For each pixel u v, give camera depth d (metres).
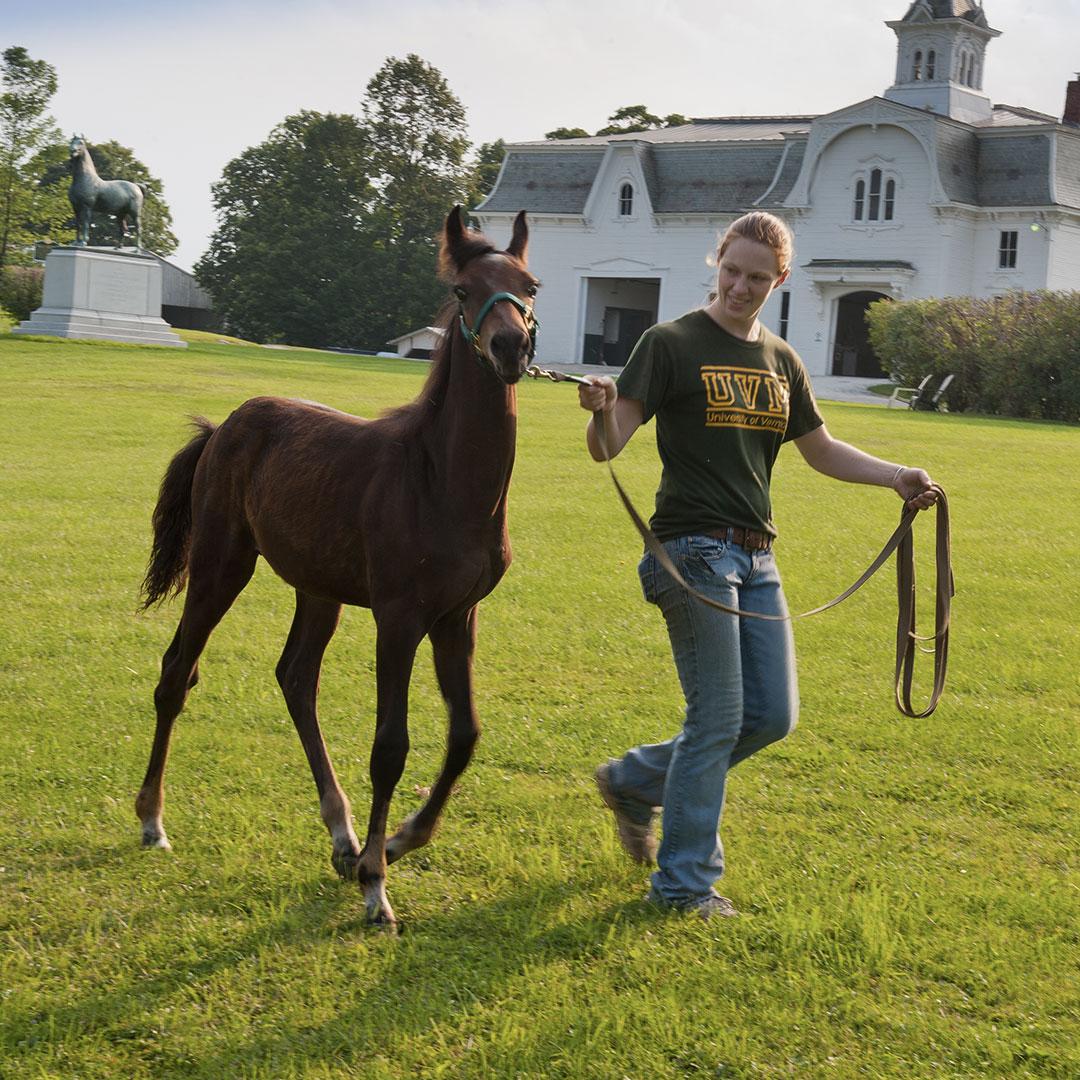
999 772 5.89
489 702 6.77
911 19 53.62
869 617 8.82
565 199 56.12
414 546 4.30
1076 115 53.19
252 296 68.19
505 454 4.27
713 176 53.16
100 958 4.02
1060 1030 3.67
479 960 4.03
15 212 53.53
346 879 4.60
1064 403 30.91
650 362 4.20
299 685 5.08
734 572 4.27
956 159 47.59
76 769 5.59
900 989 3.88
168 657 5.08
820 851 4.93
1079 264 48.31
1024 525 12.90
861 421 24.50
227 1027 3.65
